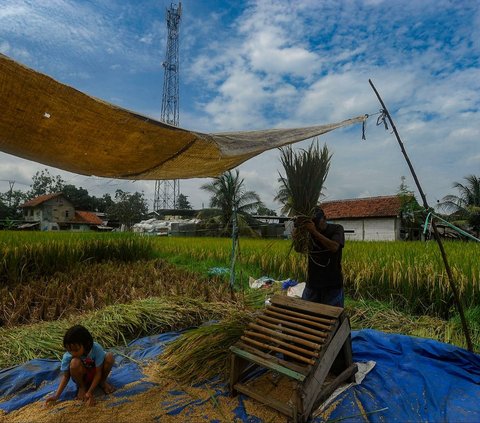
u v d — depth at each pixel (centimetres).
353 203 3141
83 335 337
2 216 5559
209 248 1527
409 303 723
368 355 436
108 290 751
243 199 2995
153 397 352
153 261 1295
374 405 333
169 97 3372
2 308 651
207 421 312
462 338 514
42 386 380
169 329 584
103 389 361
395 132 438
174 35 3431
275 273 1081
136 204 5003
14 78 262
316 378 319
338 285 423
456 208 2848
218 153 408
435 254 859
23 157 407
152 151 387
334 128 466
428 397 343
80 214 5297
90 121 320
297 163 406
